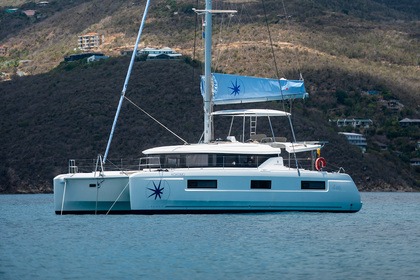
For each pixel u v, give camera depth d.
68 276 77.62
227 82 125.44
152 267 81.69
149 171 116.81
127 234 102.75
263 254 89.19
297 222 115.31
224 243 95.88
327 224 115.12
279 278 76.94
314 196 120.62
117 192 119.50
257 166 119.00
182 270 80.25
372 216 138.00
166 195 115.94
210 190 116.62
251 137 128.38
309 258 87.31
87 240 98.75
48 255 88.81
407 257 88.81
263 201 118.38
